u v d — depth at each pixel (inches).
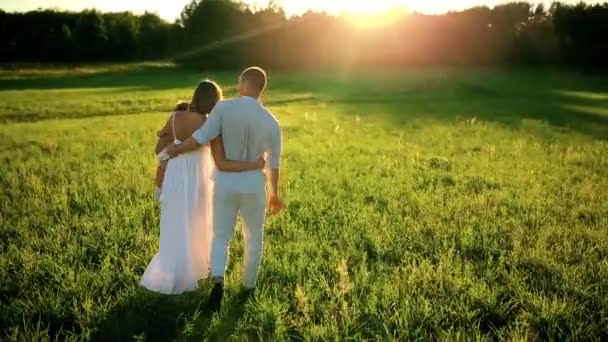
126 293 199.0
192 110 204.2
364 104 1116.5
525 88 1663.4
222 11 3582.7
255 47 3159.5
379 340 169.5
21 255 235.0
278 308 186.1
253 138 185.6
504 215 308.3
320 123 760.3
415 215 308.5
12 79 2087.8
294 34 3142.2
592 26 2509.8
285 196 340.5
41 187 362.6
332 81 1979.6
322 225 281.7
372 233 269.7
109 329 178.2
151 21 3880.4
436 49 2834.6
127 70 2778.1
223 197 187.2
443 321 185.6
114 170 411.5
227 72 2719.0
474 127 715.4
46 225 283.1
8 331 175.9
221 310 187.8
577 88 1708.9
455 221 295.4
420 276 217.2
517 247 251.4
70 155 493.0
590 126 746.2
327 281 214.7
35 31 3501.5
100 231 267.7
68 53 3474.4
